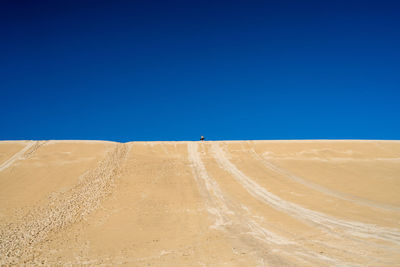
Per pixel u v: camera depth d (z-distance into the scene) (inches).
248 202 922.1
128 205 898.1
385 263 466.3
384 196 962.7
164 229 708.0
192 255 538.9
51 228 727.7
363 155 1472.7
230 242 603.5
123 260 530.0
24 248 606.2
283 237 629.9
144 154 1492.4
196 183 1122.7
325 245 572.4
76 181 1113.4
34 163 1304.1
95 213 835.4
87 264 517.0
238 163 1398.9
